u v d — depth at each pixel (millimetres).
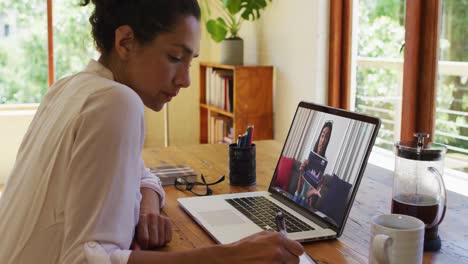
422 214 1168
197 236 1275
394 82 3180
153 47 1071
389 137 3258
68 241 895
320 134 1444
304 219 1342
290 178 1507
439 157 1213
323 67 3516
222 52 4102
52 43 4578
